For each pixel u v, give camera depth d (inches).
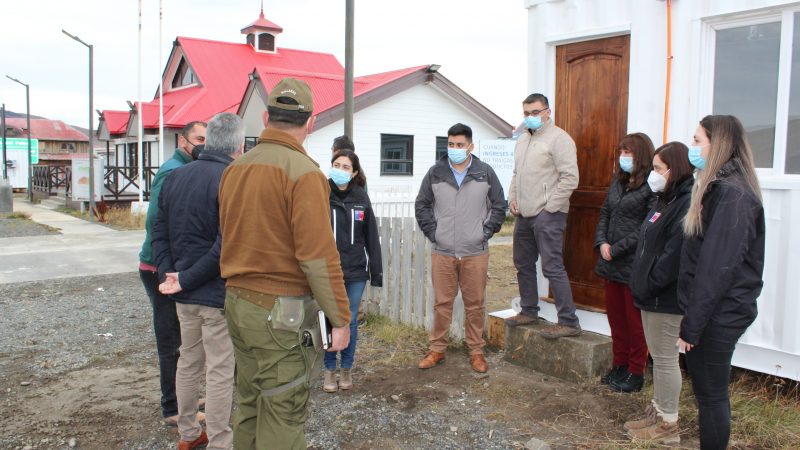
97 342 231.3
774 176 161.9
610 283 171.8
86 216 733.9
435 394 175.0
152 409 167.6
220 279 128.8
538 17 208.1
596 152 196.1
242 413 110.7
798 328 154.9
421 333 229.6
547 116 185.5
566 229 205.2
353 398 173.0
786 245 156.3
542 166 183.8
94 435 151.6
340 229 174.1
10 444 146.3
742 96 167.9
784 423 146.5
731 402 154.9
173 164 147.8
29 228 617.9
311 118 112.7
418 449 142.8
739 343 166.1
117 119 971.9
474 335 191.6
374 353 211.8
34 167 1099.3
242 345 107.7
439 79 699.4
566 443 143.6
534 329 193.6
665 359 138.5
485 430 151.9
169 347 152.6
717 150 117.0
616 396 168.9
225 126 134.2
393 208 536.7
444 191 189.0
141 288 334.0
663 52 177.3
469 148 186.5
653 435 141.3
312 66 1007.0
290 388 105.3
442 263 190.9
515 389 177.0
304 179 103.3
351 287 177.0
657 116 179.6
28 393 179.5
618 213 167.2
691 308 114.4
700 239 119.1
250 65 942.4
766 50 162.7
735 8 163.6
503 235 577.6
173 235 131.3
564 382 182.1
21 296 313.1
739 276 114.8
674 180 133.4
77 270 389.1
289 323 104.2
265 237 104.0
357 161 177.5
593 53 195.6
